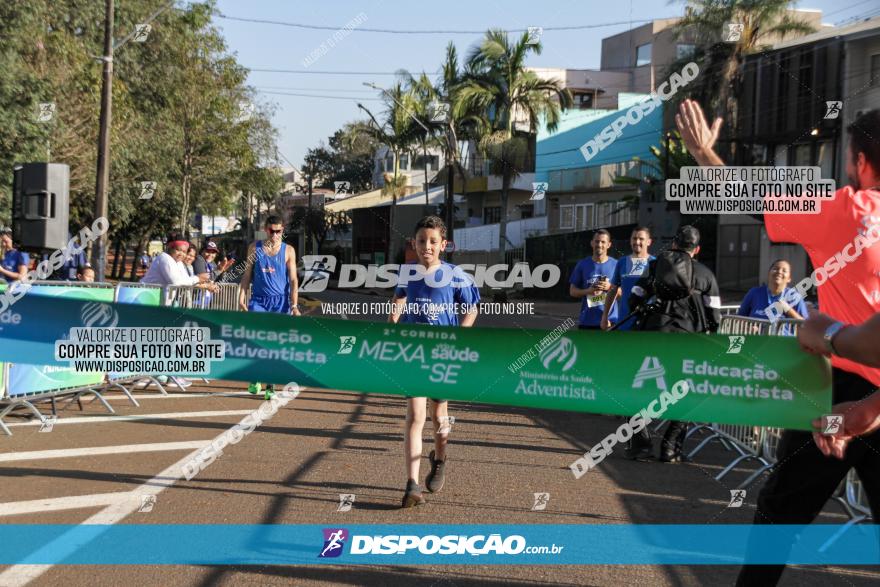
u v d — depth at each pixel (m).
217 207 36.84
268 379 3.22
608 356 3.01
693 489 5.67
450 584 3.73
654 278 6.34
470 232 43.41
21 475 5.50
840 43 23.06
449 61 30.27
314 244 50.75
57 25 19.83
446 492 5.35
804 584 3.90
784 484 2.94
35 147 15.91
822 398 2.79
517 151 32.31
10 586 3.60
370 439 7.11
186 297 10.20
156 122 24.83
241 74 27.47
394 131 33.94
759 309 7.70
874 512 2.75
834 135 22.41
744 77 24.28
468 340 3.13
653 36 43.34
